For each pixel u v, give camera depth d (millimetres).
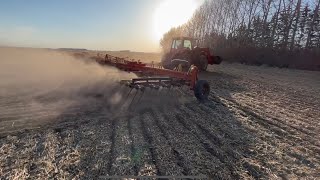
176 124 5602
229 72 19547
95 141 4512
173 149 4344
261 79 16422
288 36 33031
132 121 5672
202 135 5051
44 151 4094
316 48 30703
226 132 5312
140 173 3555
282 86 13711
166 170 3668
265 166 3988
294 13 33000
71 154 4020
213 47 41906
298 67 27188
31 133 4820
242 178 3609
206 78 14648
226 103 8047
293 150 4645
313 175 3789
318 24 32219
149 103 7039
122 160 3869
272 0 34375
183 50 15453
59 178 3383
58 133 4867
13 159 3820
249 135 5234
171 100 7527
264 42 34875
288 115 7195
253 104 8234
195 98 8047
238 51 33406
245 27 37312
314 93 12000
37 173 3486
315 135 5574
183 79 7613
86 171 3570
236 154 4301
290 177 3707
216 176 3611
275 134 5449
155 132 5059
